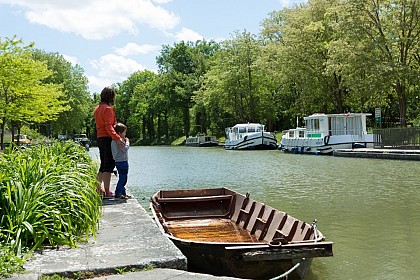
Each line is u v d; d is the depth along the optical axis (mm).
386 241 10609
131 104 112750
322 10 50688
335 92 51562
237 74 66312
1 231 5184
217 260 7254
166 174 28984
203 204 12648
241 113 69562
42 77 29734
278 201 16859
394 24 41562
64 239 5312
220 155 48375
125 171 8977
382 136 39844
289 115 68438
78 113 71000
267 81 66625
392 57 41688
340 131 42875
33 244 5270
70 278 4297
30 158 6367
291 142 48000
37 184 5695
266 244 7082
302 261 7141
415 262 9000
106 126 8664
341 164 31219
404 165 28500
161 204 12391
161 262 4727
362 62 41281
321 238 7445
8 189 5305
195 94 84250
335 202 16234
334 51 43406
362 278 8180
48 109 31688
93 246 5328
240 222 11633
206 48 97750
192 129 93375
